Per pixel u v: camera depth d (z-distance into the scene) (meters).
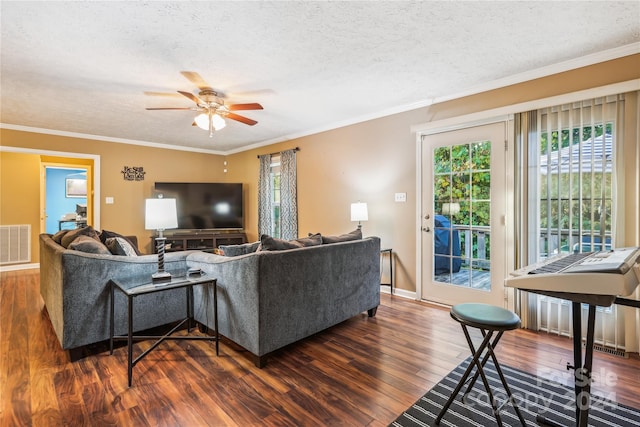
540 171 2.87
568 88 2.73
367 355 2.40
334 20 2.11
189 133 5.28
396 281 4.04
